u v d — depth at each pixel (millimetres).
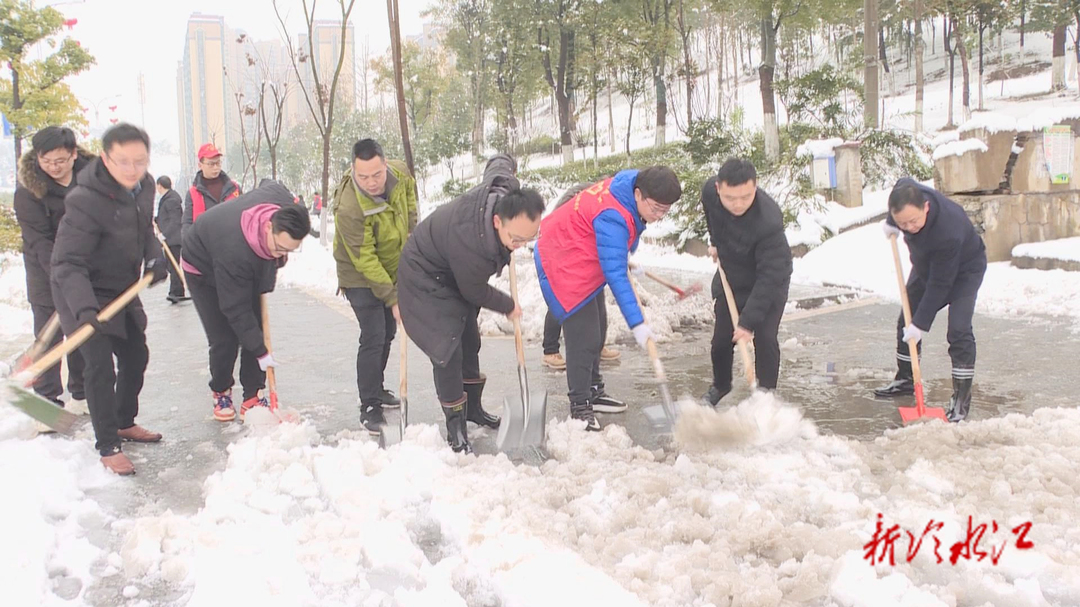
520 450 4031
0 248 16375
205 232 4180
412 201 4695
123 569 2809
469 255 3678
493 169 4648
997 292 7797
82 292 3607
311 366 5965
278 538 2934
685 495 3271
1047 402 4590
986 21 30312
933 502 3137
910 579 2596
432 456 3689
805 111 19531
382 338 4480
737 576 2590
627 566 2688
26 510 3066
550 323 5773
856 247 9773
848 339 6441
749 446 3807
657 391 5141
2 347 6566
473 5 36062
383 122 44594
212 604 2512
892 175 13891
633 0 28406
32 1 20625
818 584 2566
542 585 2559
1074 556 2680
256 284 4406
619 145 41250
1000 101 32875
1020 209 9180
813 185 11836
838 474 3416
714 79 47156
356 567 2738
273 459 3688
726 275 4441
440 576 2660
